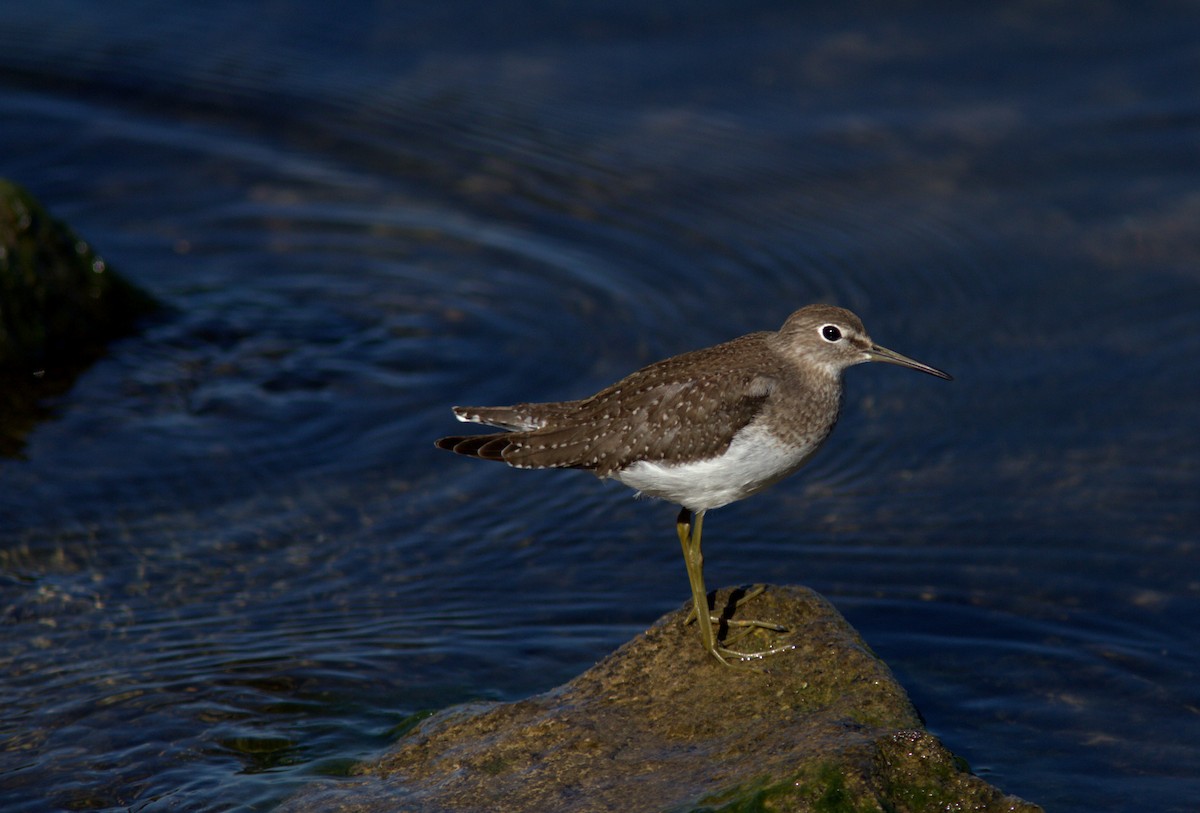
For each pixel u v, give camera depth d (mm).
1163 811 9312
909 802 8000
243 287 17062
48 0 21891
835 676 9430
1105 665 11086
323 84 20250
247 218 18188
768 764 8250
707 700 9445
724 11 21328
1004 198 17891
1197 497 13211
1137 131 18641
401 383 15344
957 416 14695
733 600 10508
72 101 20047
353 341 16078
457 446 10898
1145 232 17141
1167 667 11016
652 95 19859
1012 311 16203
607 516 13438
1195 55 19859
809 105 19484
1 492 13336
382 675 10984
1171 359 15203
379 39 21094
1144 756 9961
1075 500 13297
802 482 13945
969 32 20625
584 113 19641
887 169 18469
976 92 19484
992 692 10789
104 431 14406
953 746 10109
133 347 15875
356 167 19062
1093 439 14156
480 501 13633
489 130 19438
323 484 13766
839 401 10789
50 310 15656
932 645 11430
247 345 15961
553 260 17406
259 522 13164
